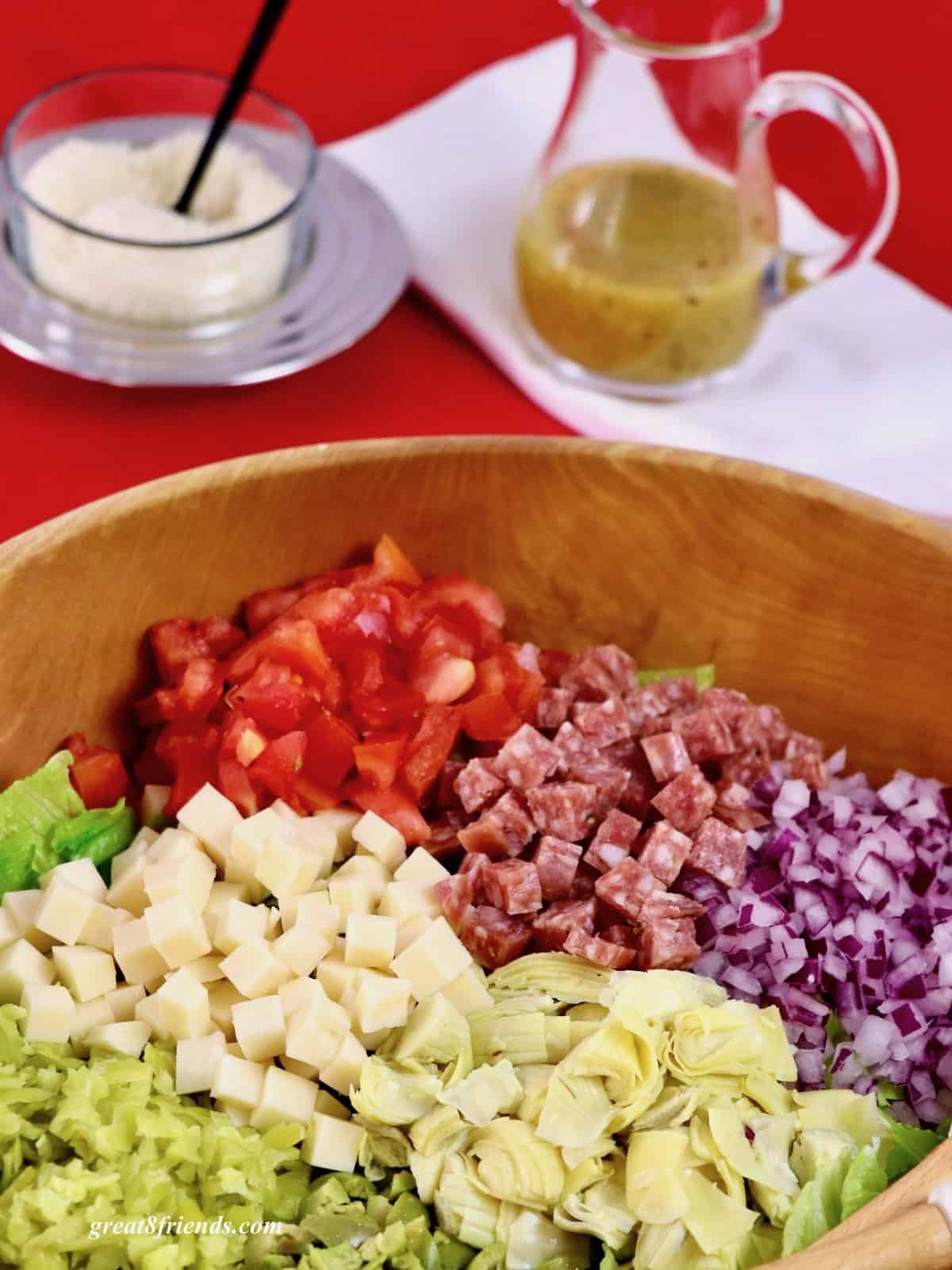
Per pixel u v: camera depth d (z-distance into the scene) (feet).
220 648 1.81
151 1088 1.54
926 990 1.67
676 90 2.13
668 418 2.21
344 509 1.82
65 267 2.15
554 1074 1.55
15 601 1.66
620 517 1.83
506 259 2.37
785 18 2.70
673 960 1.63
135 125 2.35
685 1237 1.49
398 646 1.81
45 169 2.23
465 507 1.84
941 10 2.74
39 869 1.68
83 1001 1.59
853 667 1.84
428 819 1.79
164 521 1.73
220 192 2.27
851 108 2.14
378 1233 1.49
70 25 2.57
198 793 1.70
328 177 2.38
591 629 1.91
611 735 1.77
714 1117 1.53
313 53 2.60
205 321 2.17
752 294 2.19
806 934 1.70
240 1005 1.58
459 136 2.50
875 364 2.30
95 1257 1.43
